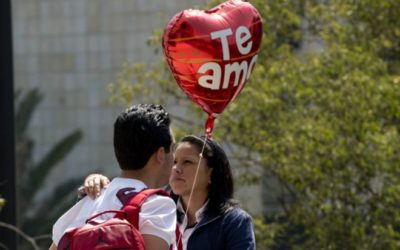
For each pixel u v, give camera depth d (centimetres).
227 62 1071
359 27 2447
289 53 2362
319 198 2178
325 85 2206
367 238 2142
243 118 2250
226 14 1081
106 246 827
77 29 5009
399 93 2177
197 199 1131
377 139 2133
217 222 1112
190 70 1077
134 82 3462
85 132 4969
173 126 2486
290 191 2281
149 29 4894
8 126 1717
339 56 2247
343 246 2155
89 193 904
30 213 4781
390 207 2181
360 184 2164
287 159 2173
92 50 4988
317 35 2558
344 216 2156
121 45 4941
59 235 903
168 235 855
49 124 4997
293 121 2227
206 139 1131
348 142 2150
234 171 2442
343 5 2472
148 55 4894
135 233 838
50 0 5050
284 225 2327
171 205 872
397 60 2505
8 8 1723
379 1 2406
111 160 4931
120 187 885
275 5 2417
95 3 4991
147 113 899
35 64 5041
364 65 2258
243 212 1122
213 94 1095
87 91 4988
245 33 1080
